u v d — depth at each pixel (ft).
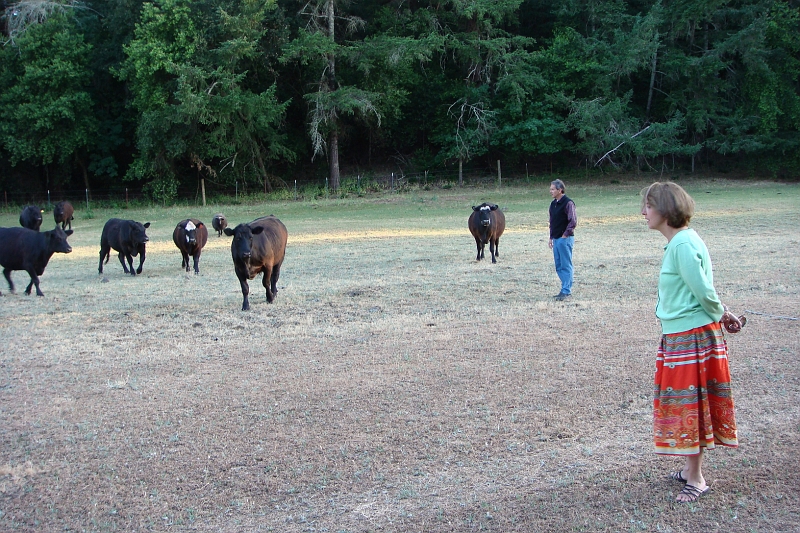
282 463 16.79
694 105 131.44
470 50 134.21
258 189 133.59
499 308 32.48
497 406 19.81
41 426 19.84
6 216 113.50
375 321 30.96
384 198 117.80
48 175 138.31
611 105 125.49
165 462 17.16
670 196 13.70
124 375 24.32
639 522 13.29
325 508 14.60
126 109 135.13
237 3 118.52
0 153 133.59
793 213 73.00
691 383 13.32
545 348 25.38
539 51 140.77
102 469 16.93
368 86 128.67
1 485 16.28
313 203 113.80
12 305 38.04
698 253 13.15
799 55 135.13
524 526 13.43
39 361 26.40
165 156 120.06
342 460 16.79
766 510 13.52
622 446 16.88
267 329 30.40
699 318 13.35
